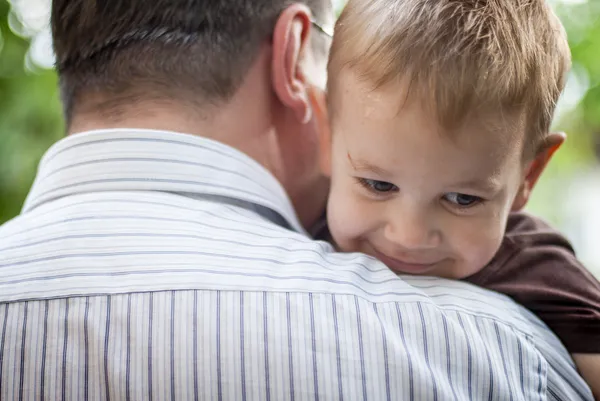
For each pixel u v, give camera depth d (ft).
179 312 2.24
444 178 2.54
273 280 2.34
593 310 2.71
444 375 2.29
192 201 2.61
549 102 2.73
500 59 2.48
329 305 2.30
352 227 2.81
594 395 2.74
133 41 2.70
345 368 2.22
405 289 2.44
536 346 2.52
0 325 2.26
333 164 2.90
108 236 2.42
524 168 2.80
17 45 7.32
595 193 8.58
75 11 2.73
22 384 2.22
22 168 7.11
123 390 2.18
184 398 2.18
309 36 3.13
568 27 7.30
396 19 2.61
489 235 2.70
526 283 2.77
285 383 2.20
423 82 2.47
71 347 2.23
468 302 2.53
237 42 2.83
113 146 2.64
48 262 2.36
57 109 7.13
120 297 2.27
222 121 2.84
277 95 3.06
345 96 2.74
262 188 2.89
